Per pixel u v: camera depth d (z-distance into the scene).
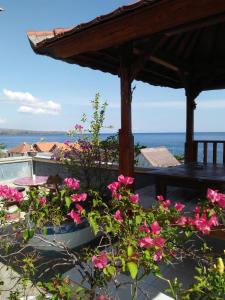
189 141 5.79
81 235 3.73
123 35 2.73
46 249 3.40
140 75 5.20
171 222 1.83
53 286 1.76
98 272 1.89
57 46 3.26
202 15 2.25
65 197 1.96
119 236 1.75
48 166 7.06
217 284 1.37
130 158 3.36
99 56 3.79
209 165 4.85
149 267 1.50
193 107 5.74
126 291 2.57
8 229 2.59
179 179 3.83
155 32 2.59
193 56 5.30
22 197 2.15
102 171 5.06
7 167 6.93
